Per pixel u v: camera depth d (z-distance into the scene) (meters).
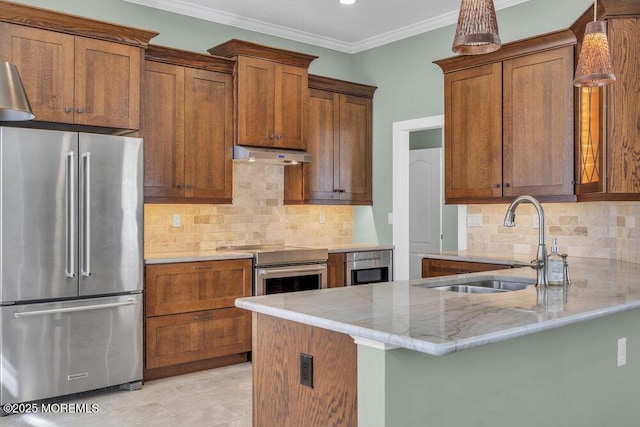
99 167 3.65
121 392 3.78
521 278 2.85
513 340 1.95
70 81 3.67
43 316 3.45
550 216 4.34
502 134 4.23
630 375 2.51
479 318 1.78
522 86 4.11
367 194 5.73
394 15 5.02
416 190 7.02
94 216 3.63
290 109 4.95
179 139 4.43
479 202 4.40
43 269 3.44
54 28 3.61
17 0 4.04
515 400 1.97
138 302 3.84
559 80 3.90
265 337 2.13
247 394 3.73
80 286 3.58
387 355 1.60
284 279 4.67
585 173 3.66
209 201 4.61
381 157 5.70
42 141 3.42
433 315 1.83
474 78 4.41
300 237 5.59
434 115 5.18
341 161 5.50
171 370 4.16
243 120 4.67
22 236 3.37
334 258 5.08
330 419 1.83
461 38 1.92
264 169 5.32
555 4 4.36
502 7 4.70
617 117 3.22
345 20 5.16
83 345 3.61
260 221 5.29
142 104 4.01
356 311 1.90
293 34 5.46
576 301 2.10
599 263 3.61
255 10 4.89
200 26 4.90
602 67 2.35
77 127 4.04
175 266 4.09
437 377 1.73
